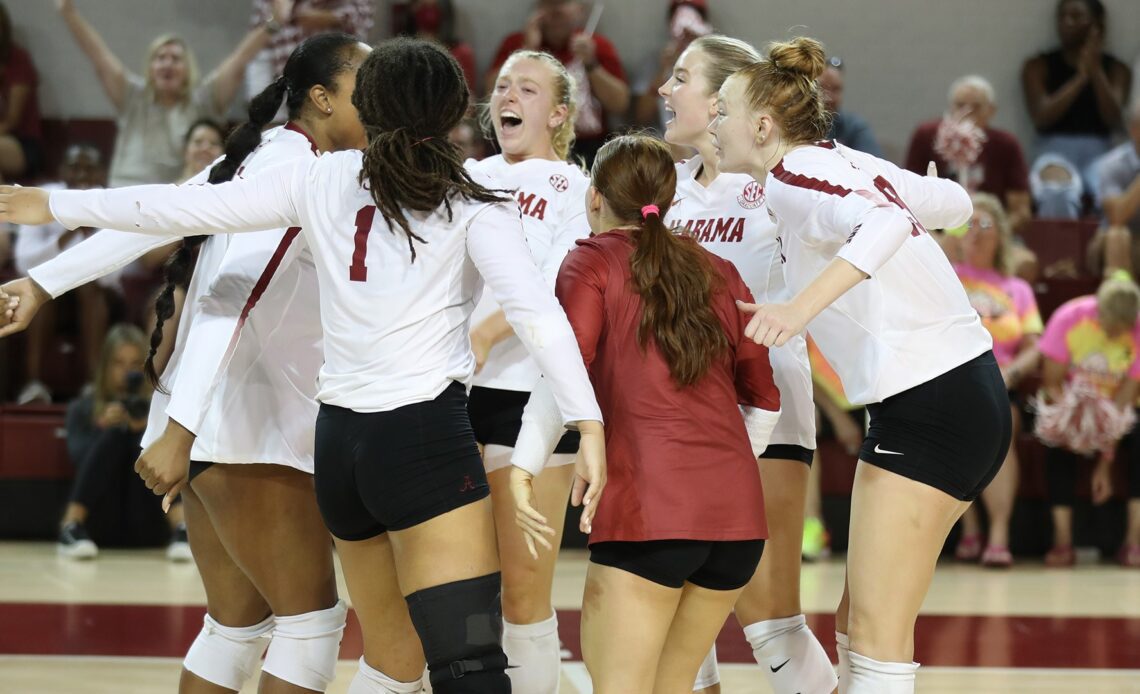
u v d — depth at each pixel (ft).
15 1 103.81
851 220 30.12
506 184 43.62
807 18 107.96
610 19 105.29
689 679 33.01
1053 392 84.43
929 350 32.76
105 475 81.66
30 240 89.40
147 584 70.59
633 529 30.37
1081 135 104.94
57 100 104.42
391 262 29.99
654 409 31.01
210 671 35.65
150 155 93.09
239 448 33.50
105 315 89.56
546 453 30.76
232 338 32.60
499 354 41.04
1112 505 86.12
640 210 32.58
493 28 105.29
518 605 40.52
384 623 32.55
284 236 33.32
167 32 105.70
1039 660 55.52
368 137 31.12
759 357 32.68
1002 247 85.61
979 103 94.22
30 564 76.43
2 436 84.79
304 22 94.02
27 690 47.39
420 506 29.55
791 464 39.63
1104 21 105.40
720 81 40.50
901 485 32.65
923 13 108.58
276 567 34.24
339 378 30.27
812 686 39.32
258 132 35.29
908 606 32.78
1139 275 92.63
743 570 31.71
